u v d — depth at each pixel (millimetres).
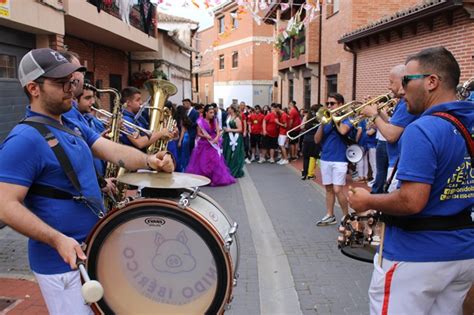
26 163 2244
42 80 2328
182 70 24594
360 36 12805
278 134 15039
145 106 5375
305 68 20062
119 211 2287
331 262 5191
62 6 8938
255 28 33281
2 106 7758
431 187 2256
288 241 6012
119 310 2359
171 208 2254
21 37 8289
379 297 2465
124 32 12328
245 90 34531
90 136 2828
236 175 11727
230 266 2271
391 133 4105
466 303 2836
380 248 2506
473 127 2289
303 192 9570
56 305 2451
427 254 2291
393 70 4043
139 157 2736
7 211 2150
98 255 2334
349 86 14742
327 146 6434
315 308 4074
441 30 9617
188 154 11234
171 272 2324
